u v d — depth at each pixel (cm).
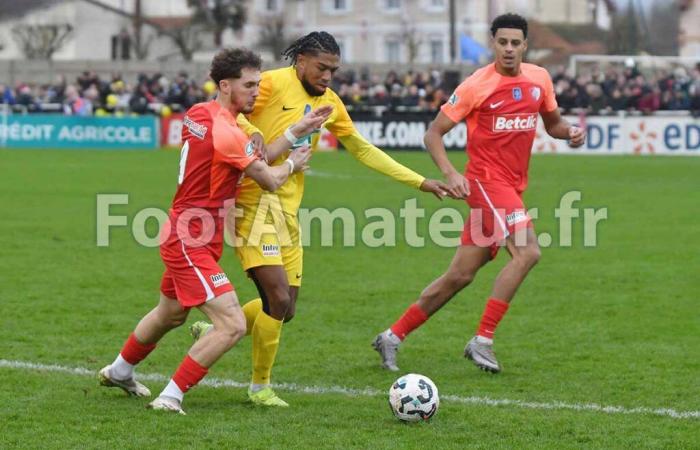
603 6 16838
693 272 3294
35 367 2067
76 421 1691
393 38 17175
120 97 9662
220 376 2034
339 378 2031
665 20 15138
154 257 3562
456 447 1575
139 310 2678
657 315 2648
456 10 16912
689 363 2144
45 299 2795
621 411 1788
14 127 9256
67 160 7656
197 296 1720
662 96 8694
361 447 1570
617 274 3259
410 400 1695
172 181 6159
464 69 11850
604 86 8738
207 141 1700
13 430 1641
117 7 17725
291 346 2306
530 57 15862
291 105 1912
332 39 1909
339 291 2977
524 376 2047
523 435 1642
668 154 8500
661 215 4784
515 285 2081
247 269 1825
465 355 2105
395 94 8888
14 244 3816
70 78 13212
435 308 2125
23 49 16362
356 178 6456
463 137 8481
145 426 1664
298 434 1634
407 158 7875
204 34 16625
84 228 4262
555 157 8200
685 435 1647
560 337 2405
